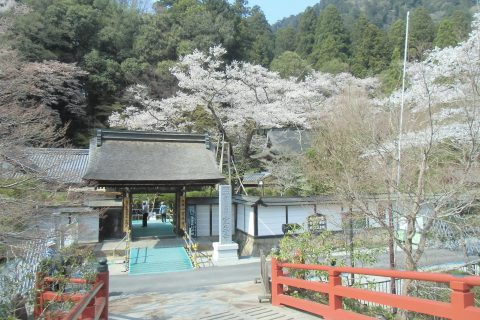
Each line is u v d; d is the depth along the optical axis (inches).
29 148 417.7
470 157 303.7
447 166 357.1
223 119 1154.0
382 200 404.2
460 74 419.8
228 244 658.2
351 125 542.9
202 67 1184.2
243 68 1192.2
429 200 327.3
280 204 729.0
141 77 1441.9
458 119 393.7
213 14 1754.4
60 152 539.2
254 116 1058.1
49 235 362.3
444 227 399.9
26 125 382.9
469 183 332.2
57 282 272.5
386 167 366.0
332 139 541.6
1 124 329.1
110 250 693.9
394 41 1643.7
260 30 2352.4
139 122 1134.4
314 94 1119.6
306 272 334.6
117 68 1419.8
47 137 414.6
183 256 666.2
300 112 1117.7
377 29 1691.7
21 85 453.4
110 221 810.8
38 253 329.4
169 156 815.1
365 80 1218.0
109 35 1477.6
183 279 530.0
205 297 381.4
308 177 745.0
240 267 610.9
